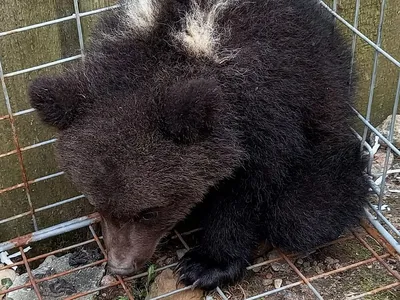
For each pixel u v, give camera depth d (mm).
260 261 788
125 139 642
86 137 650
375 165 897
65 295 796
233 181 734
